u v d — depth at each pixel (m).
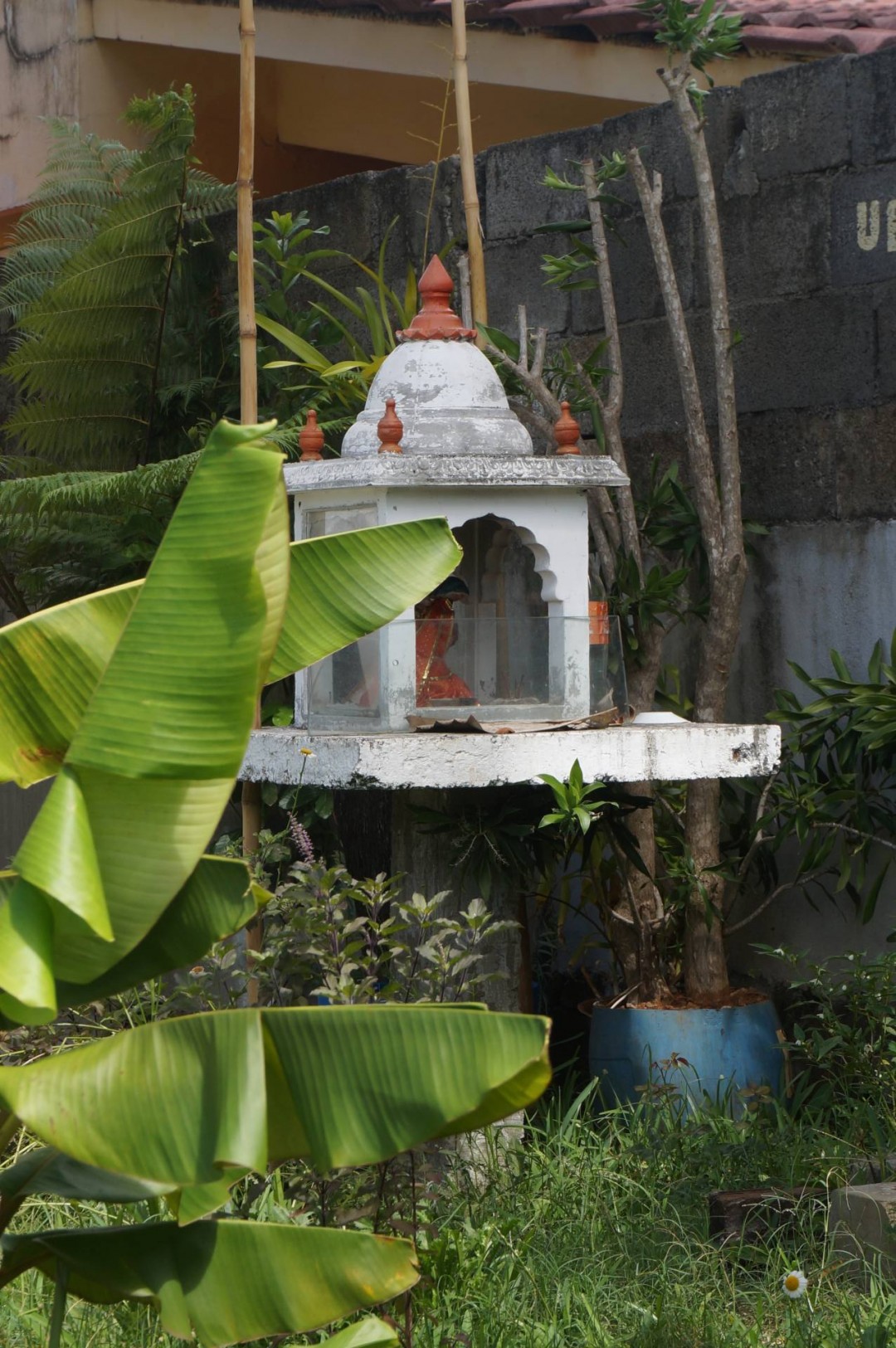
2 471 8.61
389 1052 2.72
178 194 7.22
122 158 7.83
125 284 7.33
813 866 5.40
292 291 7.88
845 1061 5.20
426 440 5.06
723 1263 4.23
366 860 6.61
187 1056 2.73
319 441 5.38
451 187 7.11
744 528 5.87
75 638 3.09
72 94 9.98
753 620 5.97
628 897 5.58
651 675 5.80
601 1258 4.29
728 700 6.09
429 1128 2.68
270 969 4.69
